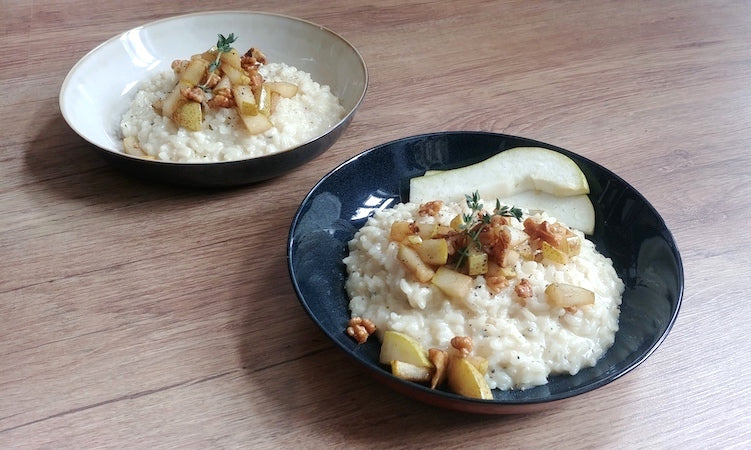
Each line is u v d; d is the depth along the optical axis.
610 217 0.44
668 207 0.48
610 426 0.34
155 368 0.36
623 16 0.71
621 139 0.54
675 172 0.51
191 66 0.48
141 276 0.41
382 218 0.42
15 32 0.62
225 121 0.48
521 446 0.33
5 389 0.34
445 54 0.63
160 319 0.39
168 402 0.34
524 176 0.46
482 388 0.32
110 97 0.52
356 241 0.42
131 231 0.44
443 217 0.41
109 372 0.36
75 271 0.41
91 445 0.32
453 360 0.34
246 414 0.34
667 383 0.36
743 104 0.59
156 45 0.55
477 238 0.37
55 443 0.32
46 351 0.36
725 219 0.47
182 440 0.33
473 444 0.33
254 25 0.57
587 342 0.36
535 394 0.34
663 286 0.38
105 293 0.40
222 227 0.45
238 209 0.46
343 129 0.48
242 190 0.48
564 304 0.36
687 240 0.45
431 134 0.47
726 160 0.53
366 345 0.36
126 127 0.48
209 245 0.43
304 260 0.39
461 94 0.58
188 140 0.46
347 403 0.35
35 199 0.46
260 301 0.40
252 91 0.48
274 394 0.35
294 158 0.45
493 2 0.72
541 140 0.54
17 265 0.41
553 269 0.38
